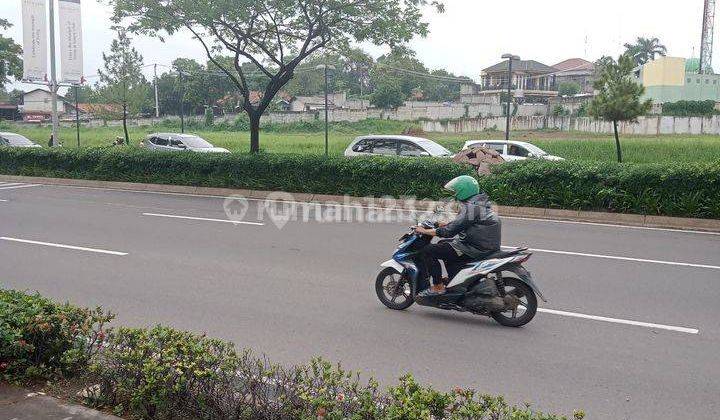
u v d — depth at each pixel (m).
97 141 41.62
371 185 15.94
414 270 6.69
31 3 23.64
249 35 18.09
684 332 6.05
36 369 4.45
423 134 45.94
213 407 3.76
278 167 17.23
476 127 49.12
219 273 8.44
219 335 6.00
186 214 13.95
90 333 4.54
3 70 37.31
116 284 7.87
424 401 3.28
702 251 9.86
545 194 13.83
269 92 18.92
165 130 54.78
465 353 5.54
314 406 3.40
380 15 17.64
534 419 3.16
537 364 5.28
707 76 58.97
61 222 12.75
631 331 6.09
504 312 6.62
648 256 9.47
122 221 12.88
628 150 29.53
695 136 40.34
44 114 78.50
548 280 8.02
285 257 9.40
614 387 4.80
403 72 69.44
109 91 36.44
